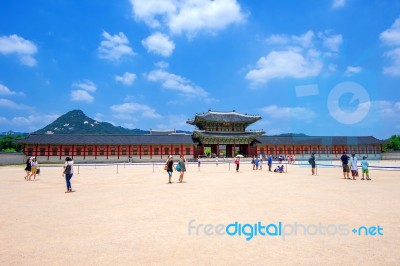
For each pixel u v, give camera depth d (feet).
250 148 320.91
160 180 107.96
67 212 50.60
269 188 80.59
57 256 29.94
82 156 278.46
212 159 283.18
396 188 78.38
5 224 42.60
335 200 59.52
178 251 31.19
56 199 64.59
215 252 30.83
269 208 51.90
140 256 29.81
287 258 28.96
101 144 281.54
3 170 173.17
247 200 60.70
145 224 42.11
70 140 279.28
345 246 32.30
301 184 90.17
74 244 33.63
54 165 231.09
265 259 28.76
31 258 29.45
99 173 146.61
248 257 29.35
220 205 55.31
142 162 289.74
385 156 316.81
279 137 337.93
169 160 97.96
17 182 103.86
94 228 40.24
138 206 55.47
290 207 52.60
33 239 35.55
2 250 31.81
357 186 83.51
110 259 29.04
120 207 54.70
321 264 27.37
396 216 45.14
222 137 310.04
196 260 28.66
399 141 380.58
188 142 301.63
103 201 61.52
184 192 73.87
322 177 115.75
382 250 30.94
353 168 104.01
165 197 65.92
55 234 37.58
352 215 45.88
